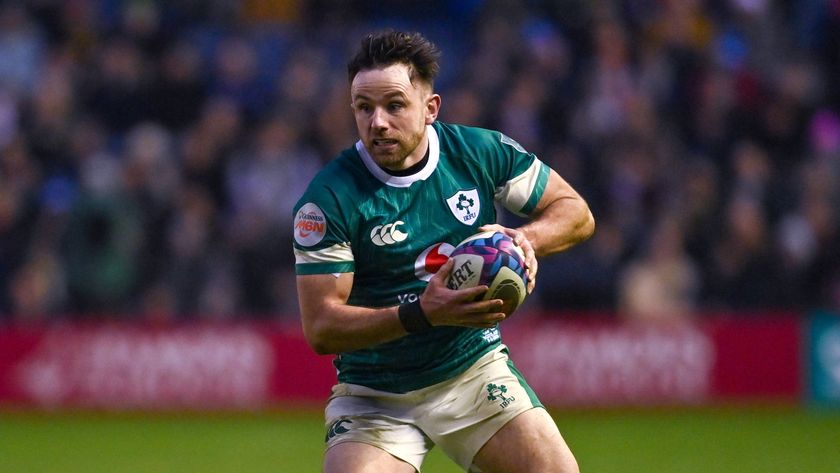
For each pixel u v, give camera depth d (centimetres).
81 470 3228
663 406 4559
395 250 1753
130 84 5141
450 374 1798
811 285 5028
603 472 3173
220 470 3231
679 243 4828
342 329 1669
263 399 4438
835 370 4644
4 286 4647
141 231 4716
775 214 5088
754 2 5853
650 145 5162
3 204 4719
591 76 5334
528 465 1745
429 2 5828
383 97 1686
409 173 1755
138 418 4353
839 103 5697
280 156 4928
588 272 4703
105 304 4647
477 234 1703
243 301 4731
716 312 4831
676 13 5656
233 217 4838
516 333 4497
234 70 5231
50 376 4378
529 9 5566
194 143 4919
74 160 4938
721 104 5378
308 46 5525
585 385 4531
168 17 5456
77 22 5344
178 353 4425
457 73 5491
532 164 1847
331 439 1797
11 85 5222
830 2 5869
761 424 4200
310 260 1722
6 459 3419
